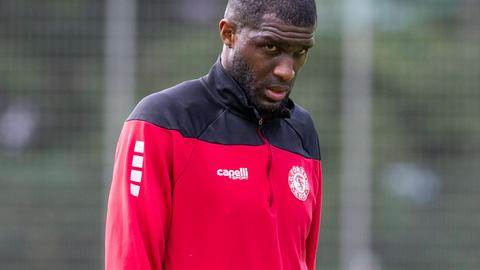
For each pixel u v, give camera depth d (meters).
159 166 7.72
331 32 24.02
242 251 7.78
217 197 7.77
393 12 24.23
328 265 22.55
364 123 22.36
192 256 7.73
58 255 22.38
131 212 7.66
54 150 22.72
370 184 22.16
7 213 22.53
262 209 7.89
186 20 23.61
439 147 23.33
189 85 8.12
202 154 7.83
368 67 22.55
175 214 7.76
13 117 22.78
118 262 7.66
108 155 21.98
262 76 7.75
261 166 8.05
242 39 7.77
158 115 7.82
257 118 8.07
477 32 23.88
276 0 7.57
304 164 8.58
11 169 22.64
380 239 22.75
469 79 23.48
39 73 22.75
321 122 23.28
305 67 23.55
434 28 24.09
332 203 22.92
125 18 22.41
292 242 8.21
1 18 22.70
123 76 22.28
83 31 22.66
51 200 22.56
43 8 22.72
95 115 22.75
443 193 23.11
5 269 22.36
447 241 22.86
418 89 23.53
